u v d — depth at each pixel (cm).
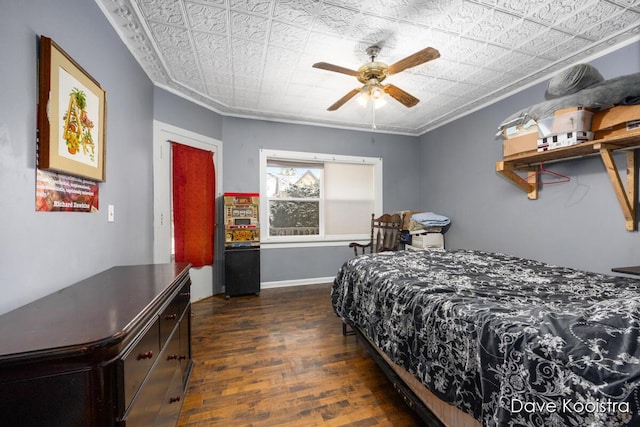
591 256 228
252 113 373
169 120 295
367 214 446
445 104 338
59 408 67
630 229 202
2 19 96
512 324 90
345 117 388
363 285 193
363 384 174
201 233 332
